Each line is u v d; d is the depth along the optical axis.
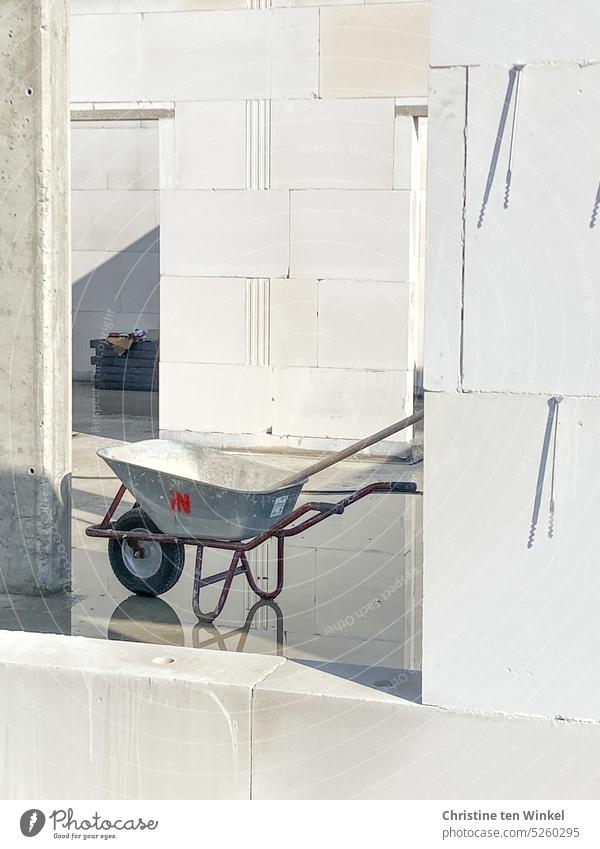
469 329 3.41
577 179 3.29
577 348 3.33
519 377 3.39
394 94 9.55
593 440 3.34
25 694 3.87
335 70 9.66
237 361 10.16
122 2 10.04
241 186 9.99
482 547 3.47
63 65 5.54
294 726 3.64
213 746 3.71
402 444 9.85
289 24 9.71
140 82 10.09
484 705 3.52
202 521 5.44
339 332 9.92
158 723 3.75
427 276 3.44
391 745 3.58
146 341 14.89
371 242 9.77
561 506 3.39
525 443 3.40
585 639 3.41
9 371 5.54
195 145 10.04
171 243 10.19
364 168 9.71
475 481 3.45
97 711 3.80
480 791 3.53
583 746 3.44
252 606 5.73
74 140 15.20
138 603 5.72
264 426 10.18
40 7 5.32
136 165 15.13
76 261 15.48
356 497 5.47
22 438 5.58
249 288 10.07
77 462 9.73
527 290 3.36
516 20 3.29
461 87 3.36
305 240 9.91
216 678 3.74
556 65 3.28
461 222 3.40
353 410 9.96
